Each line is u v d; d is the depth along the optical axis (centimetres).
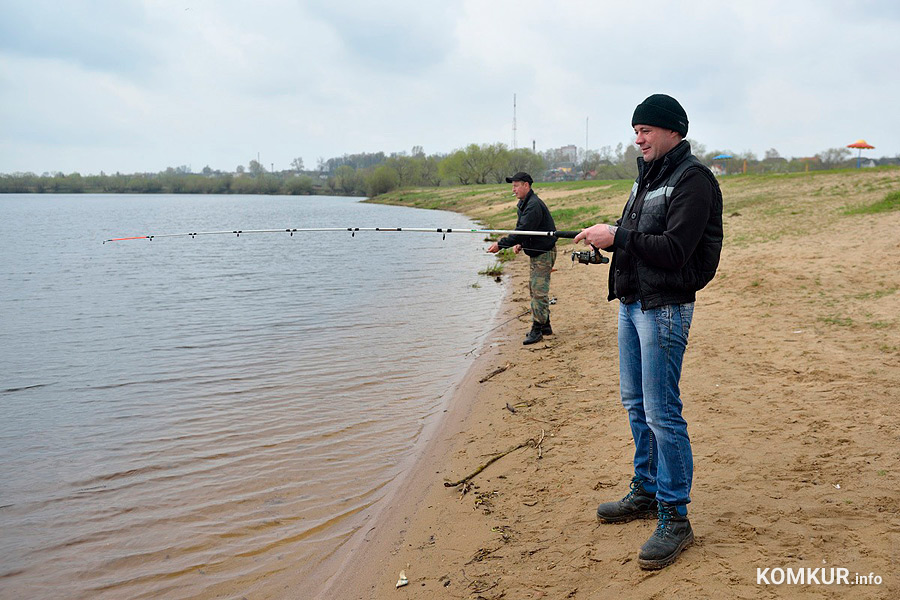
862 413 461
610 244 316
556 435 529
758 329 720
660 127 311
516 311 1069
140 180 14850
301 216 4853
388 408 655
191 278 1630
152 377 777
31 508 475
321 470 525
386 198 8356
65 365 838
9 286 1534
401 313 1121
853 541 309
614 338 813
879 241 1106
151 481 512
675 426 315
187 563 408
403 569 376
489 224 3234
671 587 297
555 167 14062
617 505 364
